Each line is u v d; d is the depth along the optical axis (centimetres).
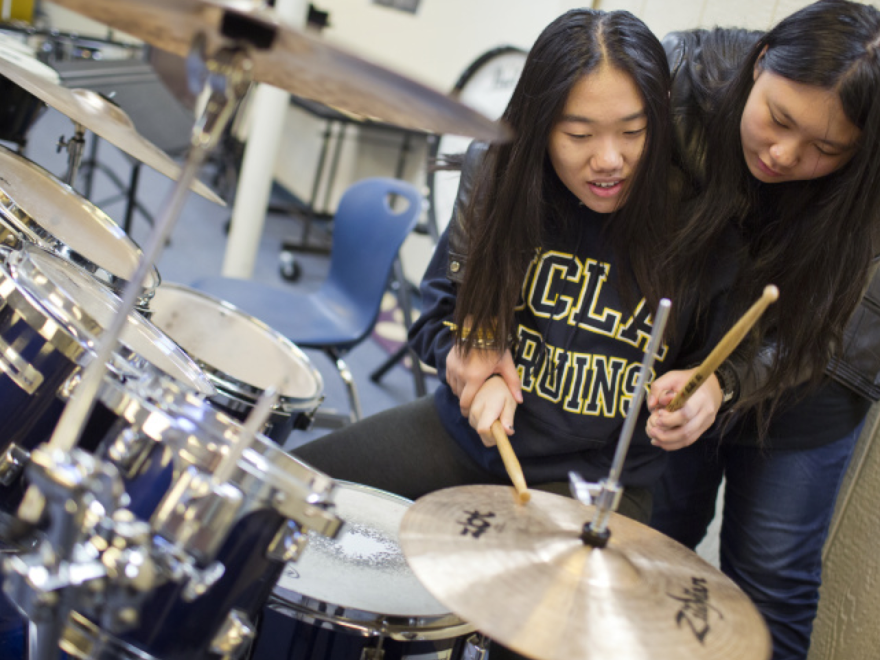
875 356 153
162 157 161
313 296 263
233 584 98
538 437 141
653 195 128
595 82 118
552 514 107
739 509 164
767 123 120
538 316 140
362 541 132
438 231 315
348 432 159
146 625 96
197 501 91
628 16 123
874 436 176
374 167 473
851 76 112
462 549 96
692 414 129
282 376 180
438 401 158
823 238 127
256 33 83
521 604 89
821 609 184
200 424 99
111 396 99
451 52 401
